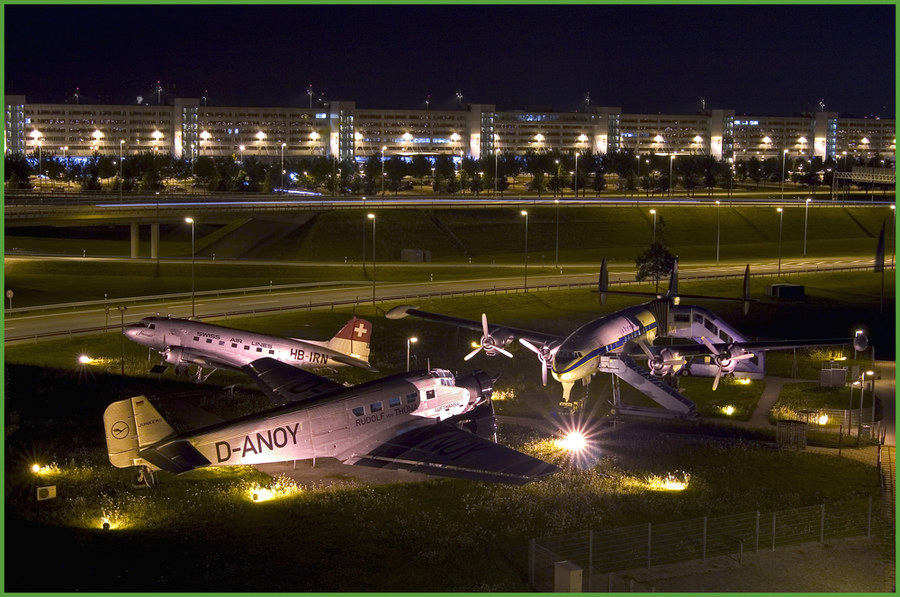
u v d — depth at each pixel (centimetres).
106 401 6266
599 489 4794
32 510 4284
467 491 4734
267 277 13625
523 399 6862
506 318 10669
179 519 4238
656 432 6019
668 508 4559
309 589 3591
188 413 6028
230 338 6862
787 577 3809
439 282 13112
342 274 13888
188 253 17375
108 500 4422
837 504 4662
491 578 3750
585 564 3891
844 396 7112
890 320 11169
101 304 10656
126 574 3647
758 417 6500
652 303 8006
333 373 7144
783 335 10381
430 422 5041
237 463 4534
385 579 3706
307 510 4400
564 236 19088
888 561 3984
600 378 7569
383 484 4806
